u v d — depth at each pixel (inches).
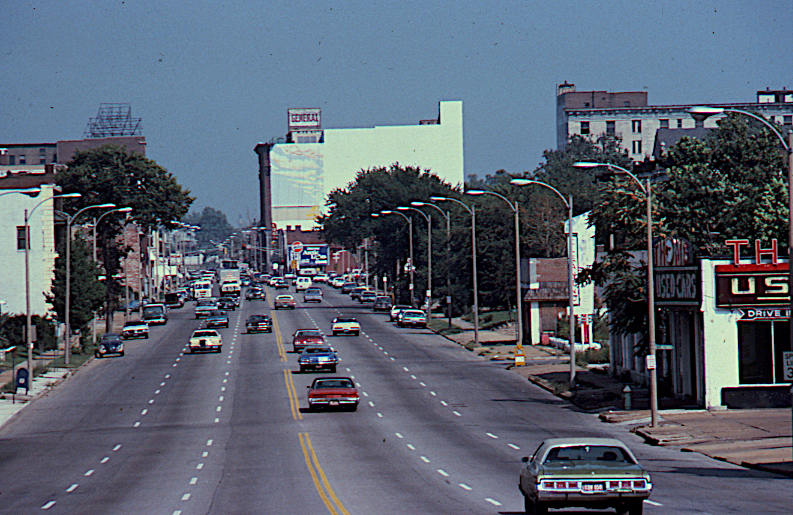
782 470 1971.0
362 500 1707.7
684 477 1936.5
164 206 7322.8
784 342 2965.1
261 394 3614.7
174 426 2957.7
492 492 1777.8
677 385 3275.1
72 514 1688.0
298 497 1755.7
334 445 2468.0
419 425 2844.5
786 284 2942.9
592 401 3297.2
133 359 5032.0
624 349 3850.9
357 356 4872.0
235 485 1930.4
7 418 3221.0
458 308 7701.8
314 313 7815.0
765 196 3376.0
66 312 4761.3
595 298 4972.9
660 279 3250.5
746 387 2960.1
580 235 4958.2
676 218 3390.7
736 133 3540.8
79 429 2987.2
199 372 4375.0
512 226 6884.8
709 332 2967.5
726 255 3070.9
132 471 2198.6
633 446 2443.4
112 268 7170.3
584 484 1359.5
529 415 3068.4
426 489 1820.9
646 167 4847.4
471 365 4552.2
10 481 2140.7
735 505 1577.3
